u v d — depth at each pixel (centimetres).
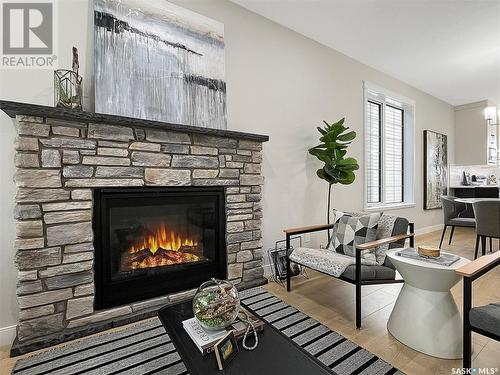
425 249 169
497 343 167
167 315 138
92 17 200
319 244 336
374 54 364
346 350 161
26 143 160
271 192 293
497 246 408
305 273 297
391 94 433
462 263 159
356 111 381
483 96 534
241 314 132
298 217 315
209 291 127
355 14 279
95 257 186
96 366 147
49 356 155
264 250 287
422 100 504
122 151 192
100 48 194
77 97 180
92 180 181
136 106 204
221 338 107
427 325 160
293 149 311
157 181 206
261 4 266
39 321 164
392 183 470
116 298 194
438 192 539
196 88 234
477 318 127
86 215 179
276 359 103
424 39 326
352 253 232
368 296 238
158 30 219
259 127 283
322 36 321
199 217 236
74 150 175
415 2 259
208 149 232
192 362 102
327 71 344
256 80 281
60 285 171
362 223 240
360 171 387
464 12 273
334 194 353
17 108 153
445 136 559
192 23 236
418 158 497
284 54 302
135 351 160
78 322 176
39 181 163
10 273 173
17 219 158
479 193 547
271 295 239
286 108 305
